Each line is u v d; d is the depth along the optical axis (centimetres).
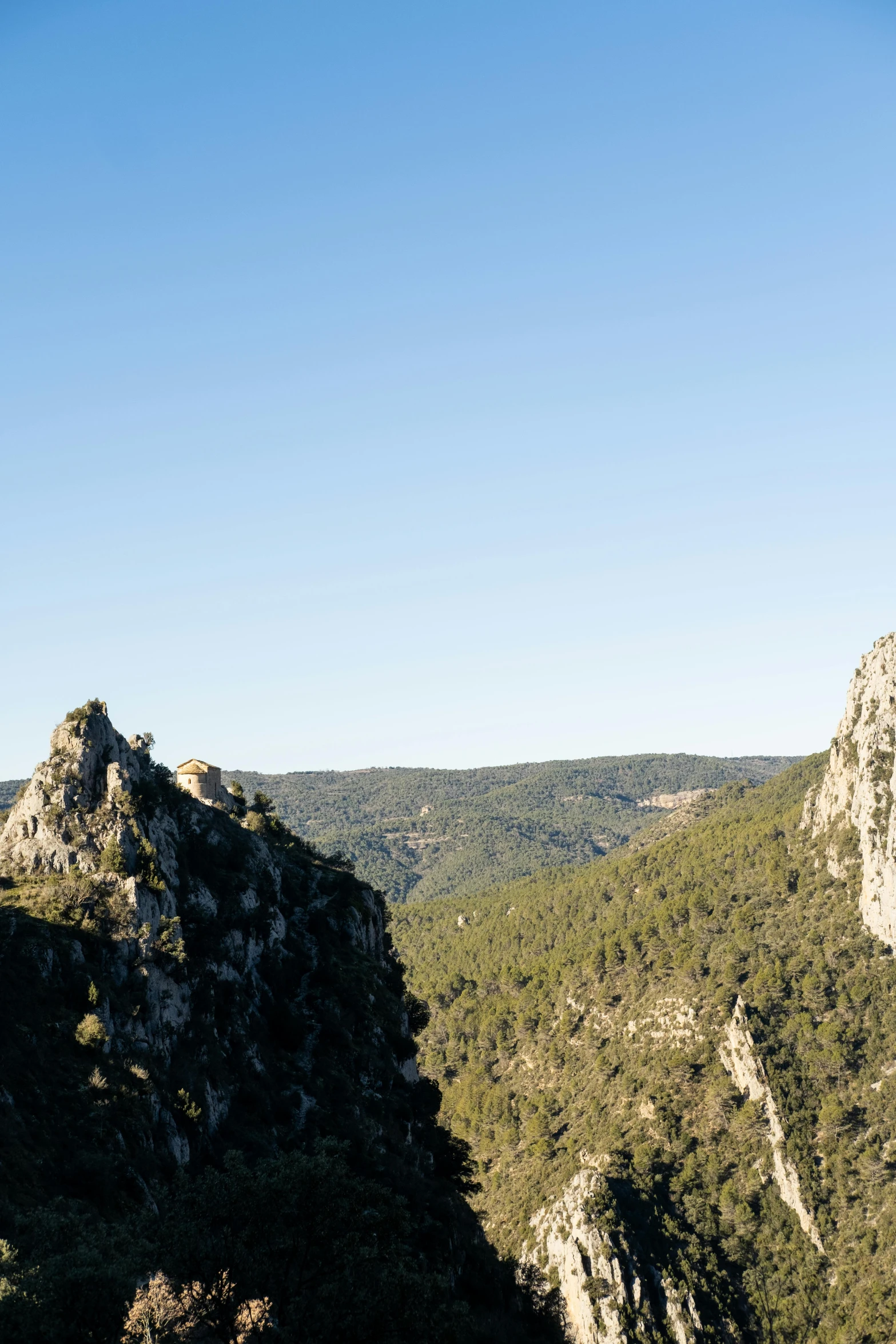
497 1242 19025
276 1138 7944
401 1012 12194
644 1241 16812
